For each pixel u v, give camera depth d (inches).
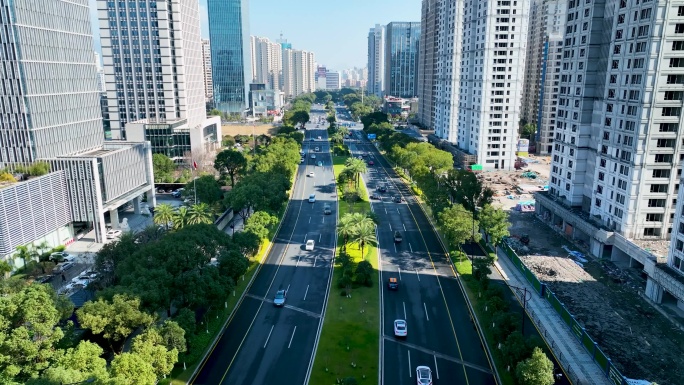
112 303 2409.0
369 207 5693.9
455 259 4015.8
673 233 3238.2
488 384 2407.7
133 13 7721.5
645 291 3449.8
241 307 3235.7
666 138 3720.5
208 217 4229.8
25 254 3639.3
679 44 3577.8
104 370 2028.8
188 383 2401.6
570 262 4010.8
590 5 4384.8
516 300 3314.5
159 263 2930.6
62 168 4254.4
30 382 1815.9
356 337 2844.5
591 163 4576.8
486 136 7608.3
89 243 4394.7
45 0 4266.7
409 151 6929.1
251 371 2516.0
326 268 3897.6
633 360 2635.3
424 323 3016.7
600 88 4384.8
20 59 3996.1
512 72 7337.6
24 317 2193.7
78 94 4773.6
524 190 6427.2
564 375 2456.9
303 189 6609.3
